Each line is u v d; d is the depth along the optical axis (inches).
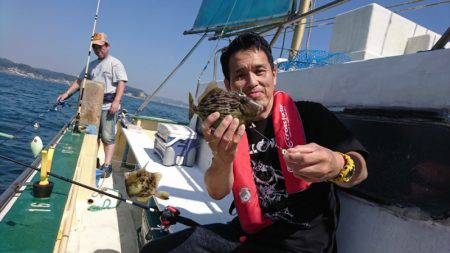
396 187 68.9
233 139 59.1
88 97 199.2
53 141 150.8
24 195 93.0
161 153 186.2
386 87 79.0
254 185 74.4
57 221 79.7
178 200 130.1
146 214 125.6
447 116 62.2
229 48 73.3
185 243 75.8
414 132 66.2
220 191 77.0
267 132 75.5
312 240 69.0
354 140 64.9
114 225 146.7
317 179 55.0
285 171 69.9
